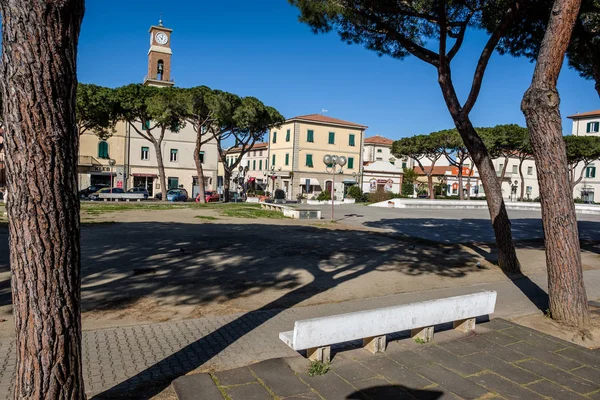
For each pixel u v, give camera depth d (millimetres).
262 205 28094
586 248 13633
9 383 3566
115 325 5211
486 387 3848
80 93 28688
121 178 43562
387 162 56031
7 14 2441
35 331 2645
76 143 2730
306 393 3623
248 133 35531
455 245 13109
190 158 48156
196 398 3443
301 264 9258
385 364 4281
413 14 9203
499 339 5070
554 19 5488
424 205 33125
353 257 10367
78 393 2826
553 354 4660
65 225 2676
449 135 39906
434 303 4832
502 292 7520
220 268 8570
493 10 9016
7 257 8844
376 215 24406
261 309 6066
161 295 6578
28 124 2482
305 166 50625
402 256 10828
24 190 2535
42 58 2465
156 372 3953
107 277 7551
